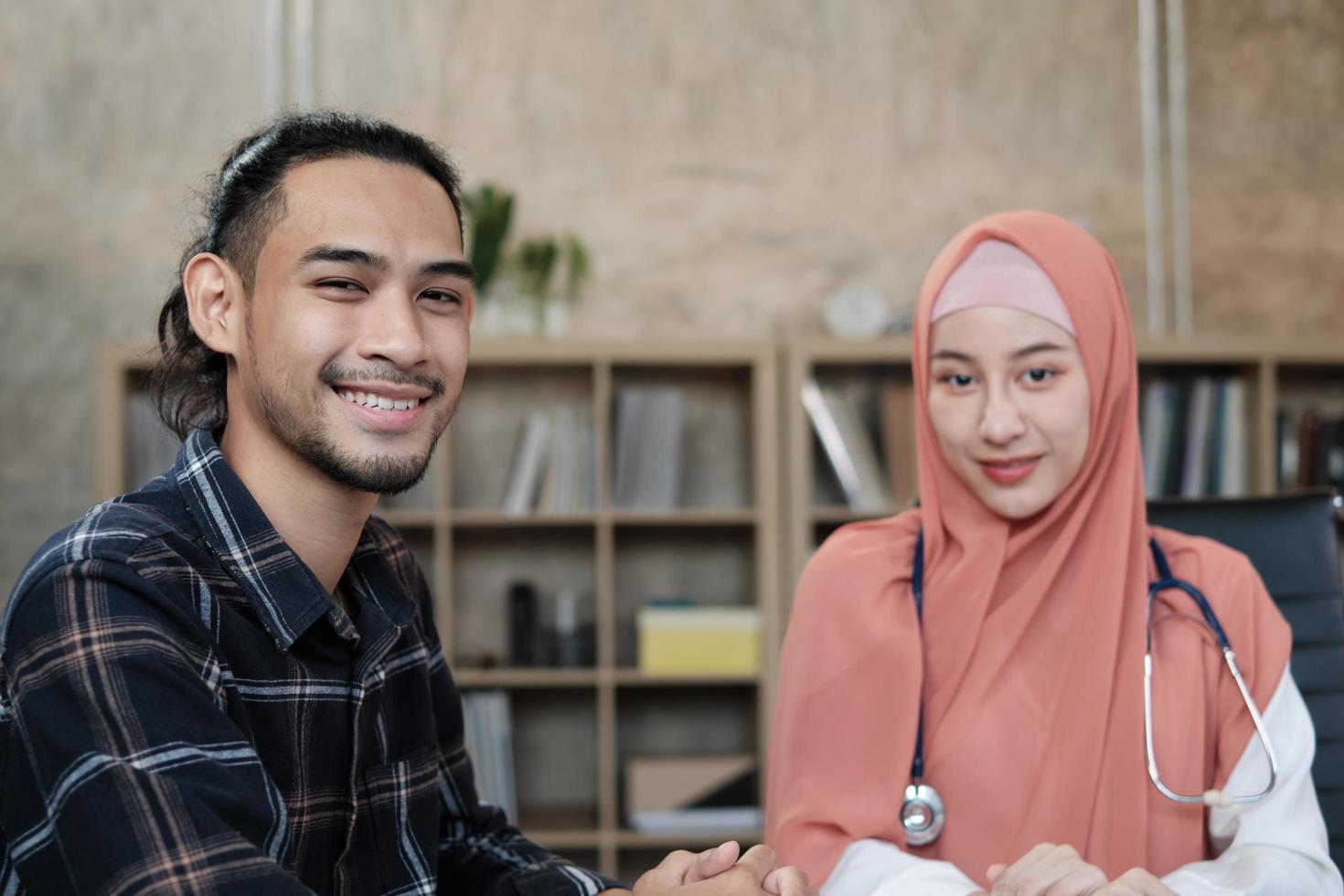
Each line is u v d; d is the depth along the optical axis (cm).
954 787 150
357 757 121
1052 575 153
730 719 382
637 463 364
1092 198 396
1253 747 147
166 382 134
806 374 356
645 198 389
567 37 390
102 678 102
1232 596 155
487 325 368
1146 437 364
